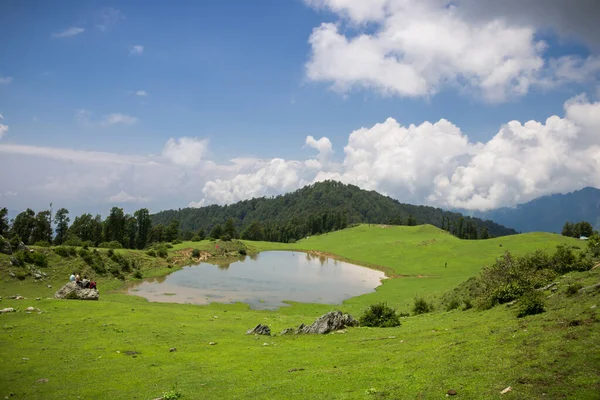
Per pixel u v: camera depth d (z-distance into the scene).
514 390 13.01
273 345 29.56
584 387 12.06
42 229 131.38
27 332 31.09
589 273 31.95
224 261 141.88
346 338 31.05
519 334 19.53
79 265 78.12
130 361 24.80
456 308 44.44
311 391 17.08
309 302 71.19
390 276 110.00
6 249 68.19
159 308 47.25
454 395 13.87
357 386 16.94
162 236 199.88
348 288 88.69
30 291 60.56
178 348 28.58
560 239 134.75
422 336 27.14
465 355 18.42
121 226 157.50
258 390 18.08
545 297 28.59
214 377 21.25
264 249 194.88
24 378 21.03
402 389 15.53
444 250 141.62
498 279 42.72
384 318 38.16
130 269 92.88
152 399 17.84
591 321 17.88
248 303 67.44
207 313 46.72
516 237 145.62
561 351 15.34
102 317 38.31
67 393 19.03
